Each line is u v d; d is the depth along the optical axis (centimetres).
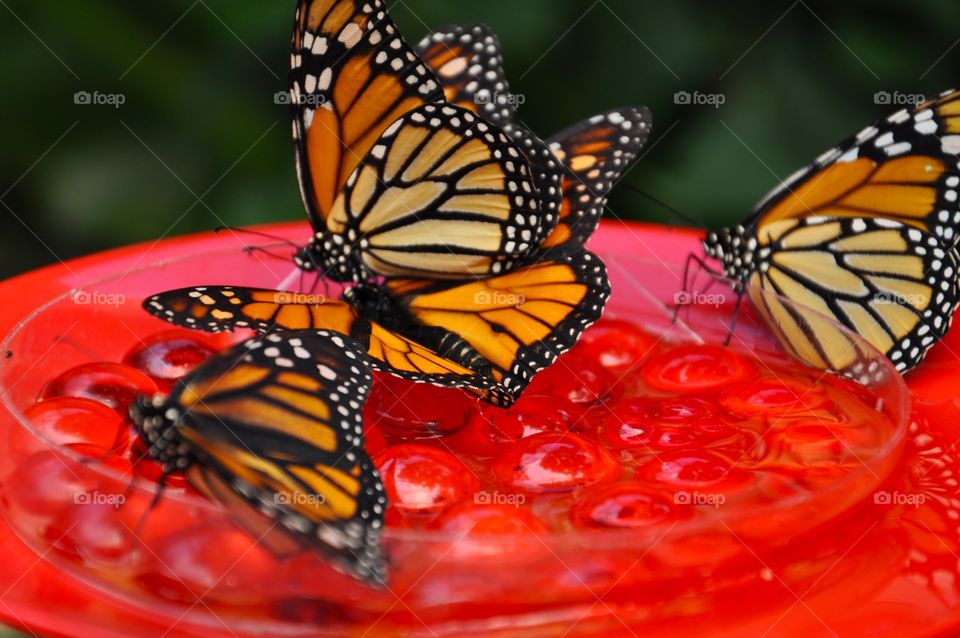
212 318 57
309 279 64
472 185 61
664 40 80
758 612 54
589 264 60
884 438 58
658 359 62
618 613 54
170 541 54
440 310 61
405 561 53
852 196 67
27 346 58
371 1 61
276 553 53
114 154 81
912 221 66
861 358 60
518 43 79
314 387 54
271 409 53
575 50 80
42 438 55
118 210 80
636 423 59
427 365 58
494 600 53
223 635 53
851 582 54
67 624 54
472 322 60
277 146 80
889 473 56
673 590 54
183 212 80
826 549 55
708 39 80
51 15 77
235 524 53
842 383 61
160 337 60
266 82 80
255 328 58
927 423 60
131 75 79
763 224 68
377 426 59
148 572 54
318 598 53
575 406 60
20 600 54
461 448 58
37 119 80
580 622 53
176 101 79
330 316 59
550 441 57
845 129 80
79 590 54
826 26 80
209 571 53
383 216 62
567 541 53
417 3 77
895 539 56
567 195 61
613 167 62
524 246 61
